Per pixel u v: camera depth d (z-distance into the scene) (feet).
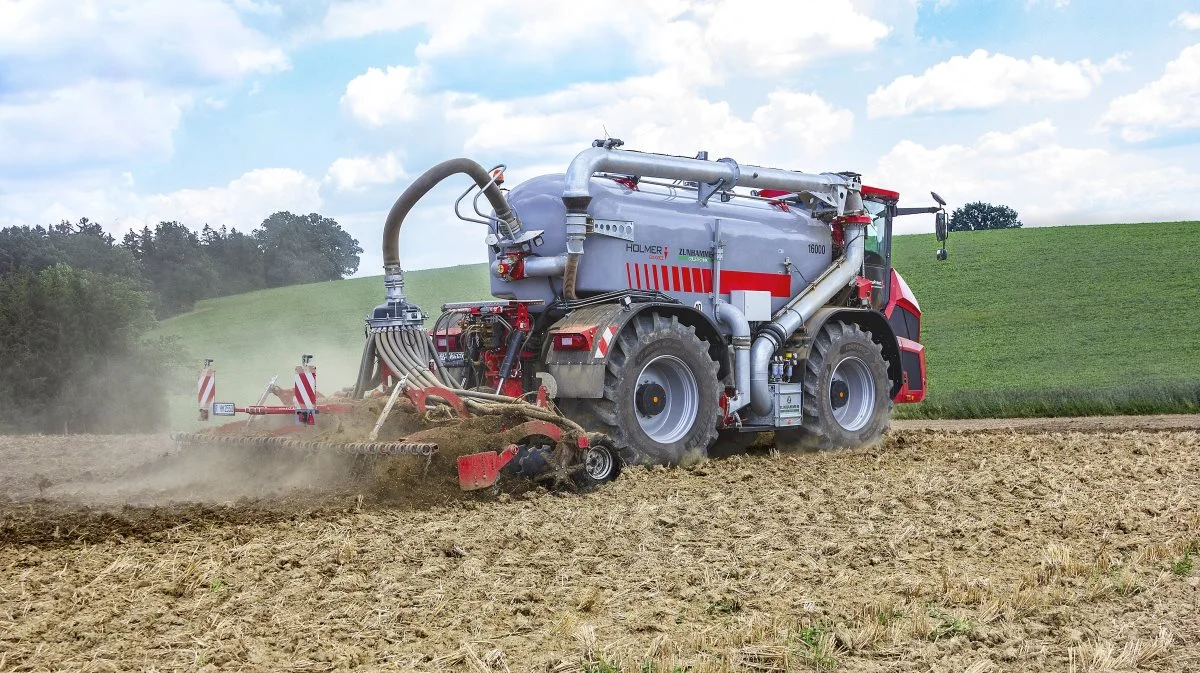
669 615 16.11
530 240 32.83
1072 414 63.00
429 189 30.30
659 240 33.81
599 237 32.37
